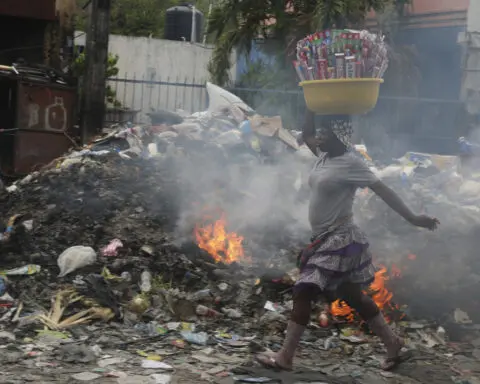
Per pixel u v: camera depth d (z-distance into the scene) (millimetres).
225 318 4863
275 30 16547
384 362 4066
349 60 3824
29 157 12117
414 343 4543
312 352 4324
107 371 3725
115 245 5934
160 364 3875
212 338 4453
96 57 13445
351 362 4176
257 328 4727
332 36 3898
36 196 7695
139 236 6277
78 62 16172
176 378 3684
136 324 4637
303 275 3861
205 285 5352
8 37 14914
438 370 4066
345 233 3838
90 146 10422
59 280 5281
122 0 28594
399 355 4070
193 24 22234
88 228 6492
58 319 4570
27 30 14859
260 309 5020
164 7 29578
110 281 5273
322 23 14883
